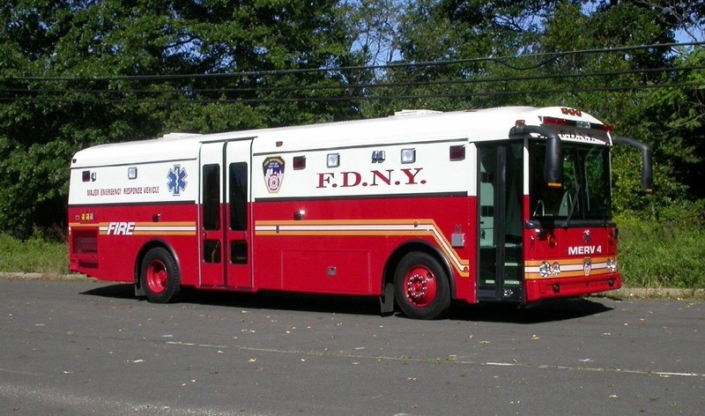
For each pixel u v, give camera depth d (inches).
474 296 560.7
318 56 1318.9
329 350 480.1
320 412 340.5
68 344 527.8
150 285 750.5
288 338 528.7
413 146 589.6
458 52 1444.4
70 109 1243.2
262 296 792.3
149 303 746.2
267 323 601.3
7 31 1289.4
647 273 714.2
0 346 523.8
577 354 441.7
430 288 583.8
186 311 684.1
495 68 1208.8
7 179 1283.2
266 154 669.3
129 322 623.2
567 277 553.0
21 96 1253.1
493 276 555.2
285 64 1263.5
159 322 619.8
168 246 735.1
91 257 800.3
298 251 647.8
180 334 558.6
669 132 1141.7
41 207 1363.2
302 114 1275.8
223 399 367.9
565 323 558.9
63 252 1152.2
